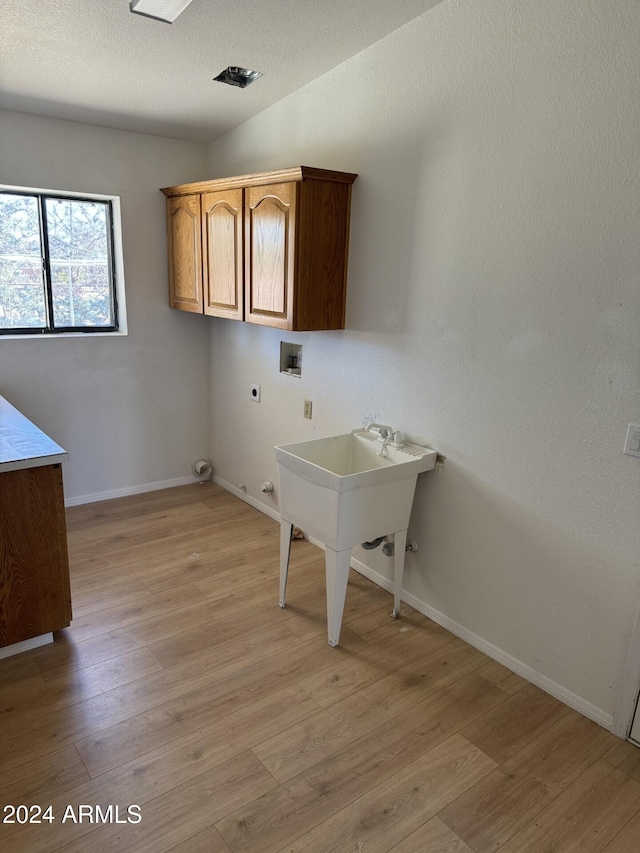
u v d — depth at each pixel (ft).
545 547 7.01
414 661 7.73
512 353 7.04
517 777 5.92
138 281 12.42
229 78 9.21
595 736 6.52
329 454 9.06
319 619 8.64
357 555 10.18
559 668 7.05
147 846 5.06
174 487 13.99
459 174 7.32
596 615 6.57
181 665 7.48
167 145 12.18
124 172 11.76
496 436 7.40
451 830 5.31
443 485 8.24
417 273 8.13
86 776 5.75
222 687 7.09
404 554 8.55
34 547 7.34
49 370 11.70
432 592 8.68
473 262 7.32
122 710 6.65
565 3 5.95
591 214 6.03
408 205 8.10
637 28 5.44
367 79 8.41
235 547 10.92
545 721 6.72
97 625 8.29
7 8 6.91
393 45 7.90
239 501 13.25
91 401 12.35
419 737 6.41
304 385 10.73
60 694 6.88
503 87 6.66
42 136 10.75
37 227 11.43
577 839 5.27
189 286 11.89
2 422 8.66
